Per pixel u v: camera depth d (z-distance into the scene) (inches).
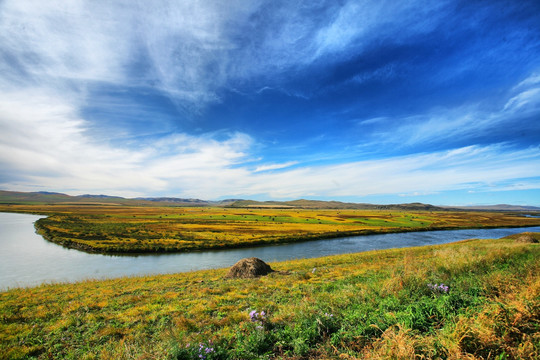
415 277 303.3
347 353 164.1
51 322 351.3
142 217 4271.7
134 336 276.5
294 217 4618.6
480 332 149.3
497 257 427.2
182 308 366.3
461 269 355.3
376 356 147.9
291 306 286.2
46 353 258.2
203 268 1154.7
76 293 542.6
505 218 4968.0
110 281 703.7
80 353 252.7
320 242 2069.4
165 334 254.5
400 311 210.4
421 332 175.6
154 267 1187.9
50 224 2955.2
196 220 3727.9
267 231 2534.5
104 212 5684.1
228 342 210.7
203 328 269.1
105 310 398.3
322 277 548.7
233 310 340.5
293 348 187.3
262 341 195.2
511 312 170.9
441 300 217.5
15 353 255.9
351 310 242.2
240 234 2295.8
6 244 1828.2
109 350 246.7
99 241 1844.2
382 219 4335.6
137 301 439.8
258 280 578.6
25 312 408.5
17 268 1157.1
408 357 140.6
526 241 1126.4
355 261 804.0
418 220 4215.1
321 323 203.6
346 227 2967.5
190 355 178.4
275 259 1363.2
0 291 621.3
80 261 1326.3
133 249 1620.3
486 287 248.4
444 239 2241.6
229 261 1333.7
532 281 232.1
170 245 1738.4
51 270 1120.8
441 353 146.1
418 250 962.1
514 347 144.6
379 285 322.0
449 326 167.9
